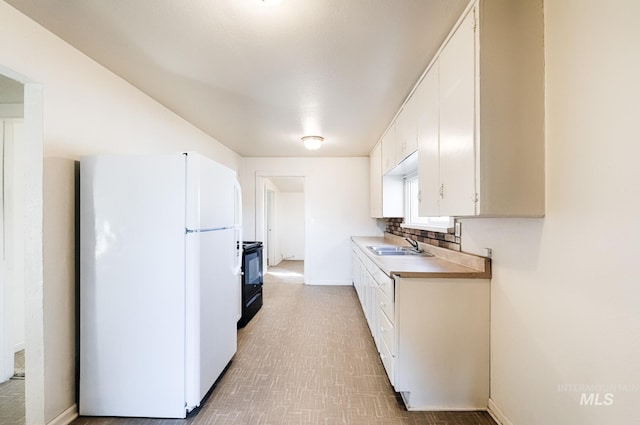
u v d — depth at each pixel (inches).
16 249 102.1
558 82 48.9
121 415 69.5
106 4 55.6
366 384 82.7
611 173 39.6
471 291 71.9
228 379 85.0
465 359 71.9
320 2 54.6
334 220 200.5
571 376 46.5
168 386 69.2
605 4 40.2
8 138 89.7
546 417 52.0
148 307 69.4
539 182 52.4
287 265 276.4
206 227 74.2
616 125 38.9
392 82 88.4
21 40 58.7
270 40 67.1
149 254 69.4
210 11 57.1
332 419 68.5
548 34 51.2
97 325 69.4
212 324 77.7
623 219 38.1
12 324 88.7
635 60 36.5
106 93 80.7
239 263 97.7
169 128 112.0
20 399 77.9
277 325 127.0
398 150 112.1
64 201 68.4
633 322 37.1
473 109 54.1
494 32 52.0
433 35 65.5
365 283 127.2
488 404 71.5
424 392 72.2
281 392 78.8
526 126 52.2
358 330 121.4
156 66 79.1
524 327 58.1
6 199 88.2
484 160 51.9
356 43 68.3
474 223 78.5
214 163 79.3
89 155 69.8
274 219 279.3
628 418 38.0
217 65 78.4
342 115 117.7
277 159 201.2
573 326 46.1
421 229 119.2
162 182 69.5
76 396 70.9
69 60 69.3
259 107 109.1
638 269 36.6
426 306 72.2
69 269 69.4
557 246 49.3
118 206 69.4
